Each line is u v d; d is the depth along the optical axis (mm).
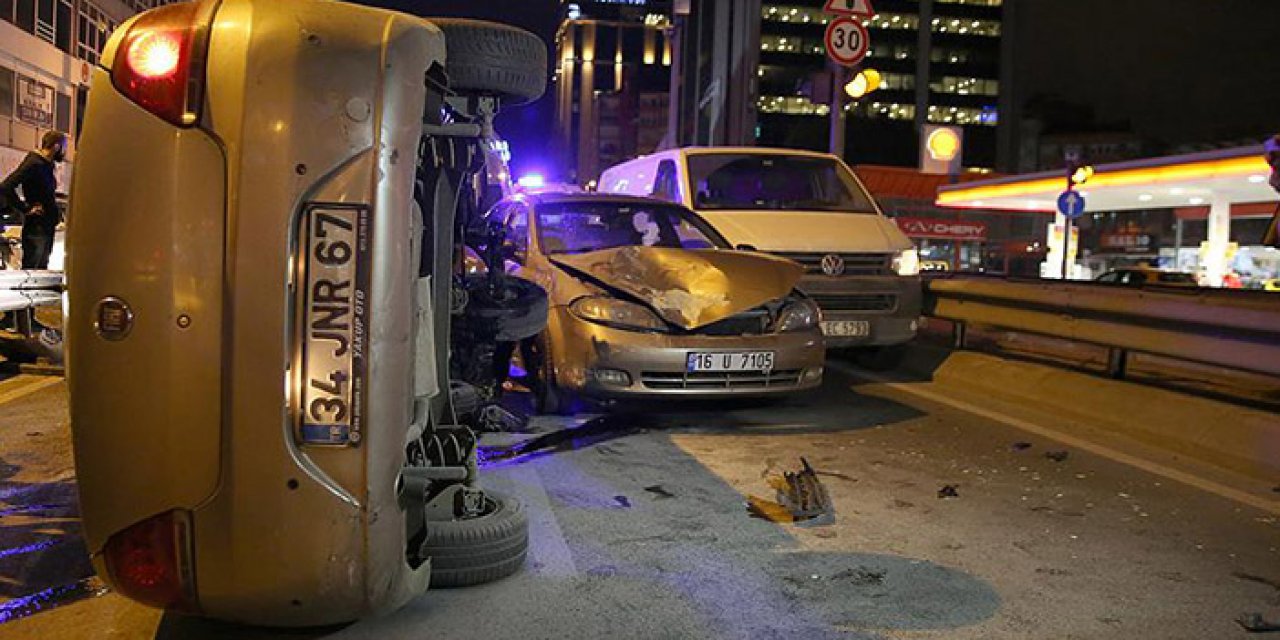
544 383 6746
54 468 5270
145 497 2486
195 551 2494
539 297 5922
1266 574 3992
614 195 8188
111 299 2463
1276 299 6953
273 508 2477
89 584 3611
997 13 116812
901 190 55781
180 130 2449
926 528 4527
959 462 5805
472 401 5738
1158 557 4180
